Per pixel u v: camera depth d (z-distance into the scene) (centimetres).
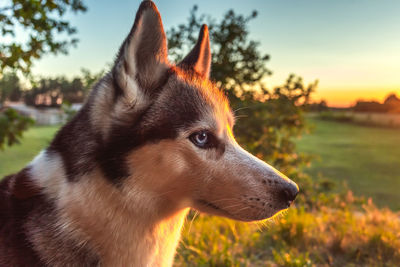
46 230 44
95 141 45
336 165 395
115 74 45
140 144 44
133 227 45
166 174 45
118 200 44
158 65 47
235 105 144
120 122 45
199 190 47
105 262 45
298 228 94
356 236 95
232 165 47
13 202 46
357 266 81
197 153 46
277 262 81
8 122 129
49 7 75
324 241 92
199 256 82
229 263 78
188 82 48
